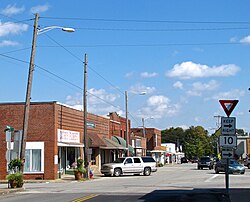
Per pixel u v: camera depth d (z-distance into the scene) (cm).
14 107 4397
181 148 17612
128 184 3444
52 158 4328
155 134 11031
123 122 7600
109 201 2164
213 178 4141
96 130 5838
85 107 4400
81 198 2338
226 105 2030
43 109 4381
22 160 3139
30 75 3178
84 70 4362
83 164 4466
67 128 4738
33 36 3169
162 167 8394
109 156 6569
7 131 3072
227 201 2058
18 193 2808
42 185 3578
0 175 4388
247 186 3073
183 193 2570
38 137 4359
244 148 10888
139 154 8981
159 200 2197
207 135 17725
